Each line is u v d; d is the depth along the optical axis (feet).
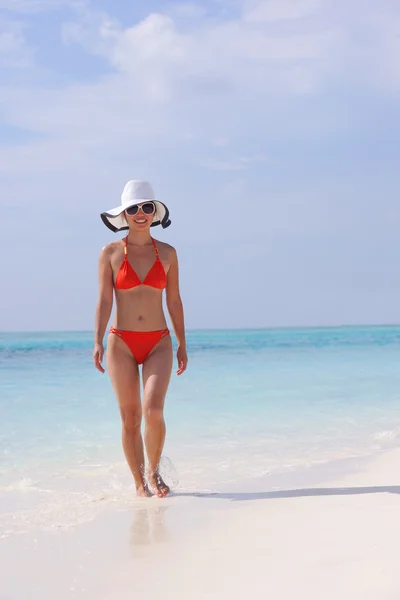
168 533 12.26
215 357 66.44
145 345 16.85
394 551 10.36
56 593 9.45
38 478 17.67
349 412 28.45
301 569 9.82
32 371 48.34
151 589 9.46
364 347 91.15
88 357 65.77
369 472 17.46
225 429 24.63
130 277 16.78
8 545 11.69
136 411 16.71
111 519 13.42
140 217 16.97
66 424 25.79
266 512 13.52
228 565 10.26
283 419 26.73
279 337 162.61
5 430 24.53
